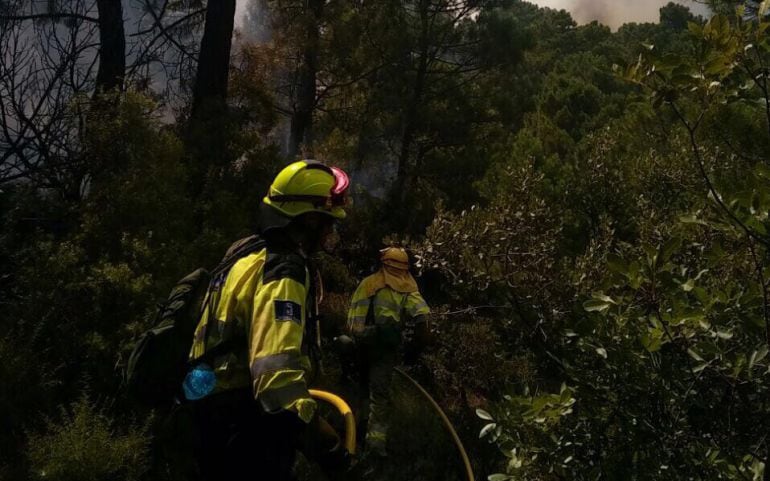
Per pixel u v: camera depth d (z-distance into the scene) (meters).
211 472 1.65
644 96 2.49
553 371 5.70
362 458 4.92
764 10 2.22
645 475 3.30
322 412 4.97
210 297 1.74
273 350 1.54
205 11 9.75
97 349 4.35
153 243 5.26
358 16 12.38
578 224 7.34
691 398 3.31
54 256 4.84
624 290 3.50
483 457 5.79
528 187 5.62
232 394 1.65
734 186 3.15
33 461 3.55
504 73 13.27
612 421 3.57
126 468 3.66
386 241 5.84
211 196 6.66
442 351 6.53
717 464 3.00
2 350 4.10
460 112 12.59
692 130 2.46
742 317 2.96
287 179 1.79
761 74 2.41
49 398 4.14
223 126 7.68
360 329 5.12
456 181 12.21
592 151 7.65
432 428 5.87
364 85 13.34
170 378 1.76
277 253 1.71
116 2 7.93
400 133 12.47
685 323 3.02
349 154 12.13
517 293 5.52
